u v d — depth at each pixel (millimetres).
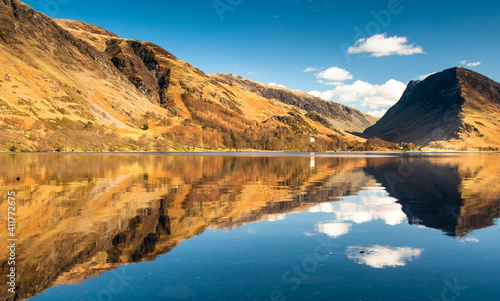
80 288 12258
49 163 81062
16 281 12797
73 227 20531
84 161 92250
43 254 15727
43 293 11891
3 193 34000
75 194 33625
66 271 13812
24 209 25906
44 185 40625
